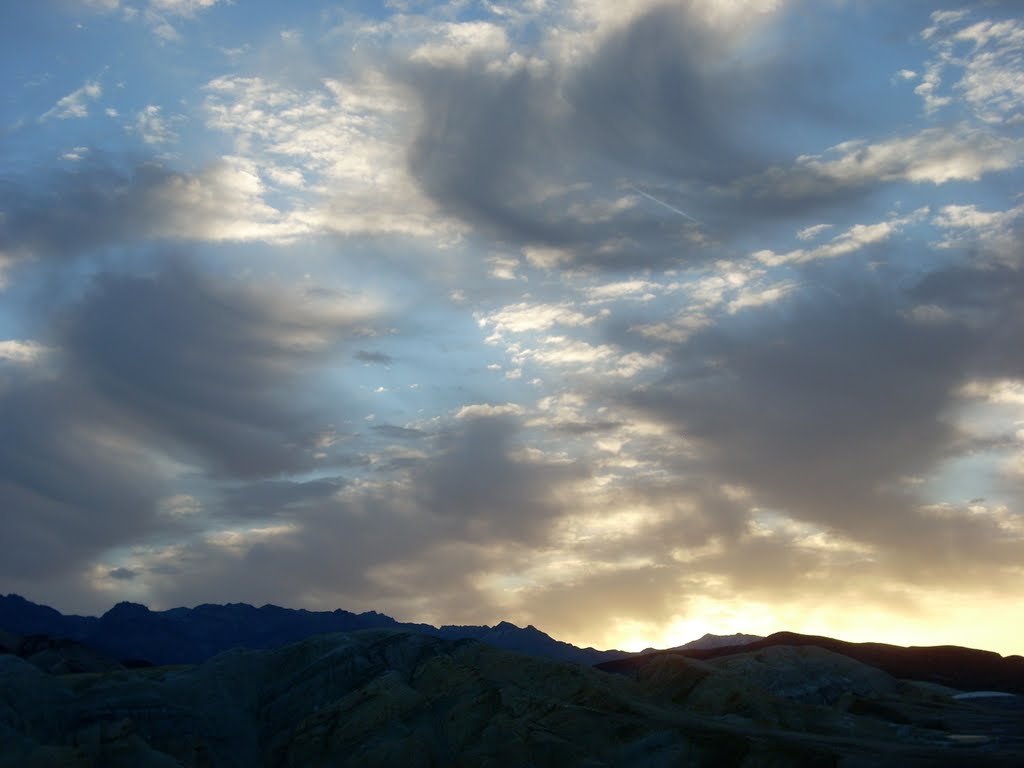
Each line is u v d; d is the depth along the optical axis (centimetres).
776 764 7488
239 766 8331
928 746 8488
